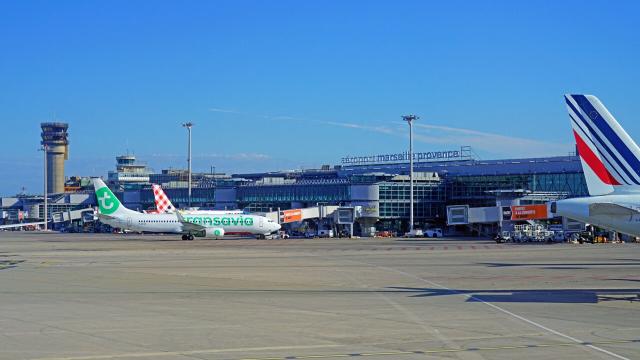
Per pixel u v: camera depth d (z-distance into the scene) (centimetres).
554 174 14875
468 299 3338
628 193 3616
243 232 12700
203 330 2439
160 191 15062
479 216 12712
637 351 2027
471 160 17788
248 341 2223
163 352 2050
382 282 4250
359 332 2384
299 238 13562
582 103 3688
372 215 14900
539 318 2691
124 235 15812
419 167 18250
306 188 16650
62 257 7106
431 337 2278
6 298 3441
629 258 6550
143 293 3659
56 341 2234
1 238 13688
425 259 6512
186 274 4884
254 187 18050
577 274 4744
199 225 12225
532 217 11606
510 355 1977
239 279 4481
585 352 2014
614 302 3194
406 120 13900
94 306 3114
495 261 6178
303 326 2517
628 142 3612
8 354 2027
